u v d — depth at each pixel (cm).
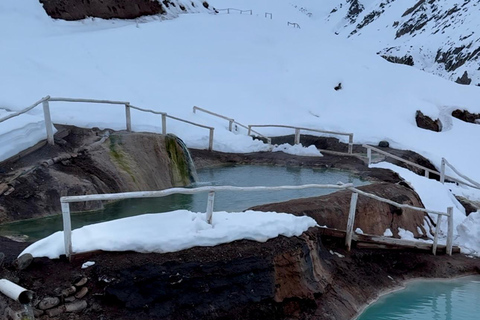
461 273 914
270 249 648
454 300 795
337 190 1118
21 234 709
